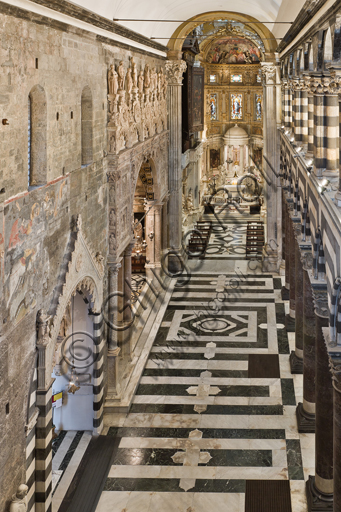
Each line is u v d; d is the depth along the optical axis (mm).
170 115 29781
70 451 16234
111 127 17516
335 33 10516
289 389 19359
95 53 16047
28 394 11375
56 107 12656
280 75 28969
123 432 17141
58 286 13070
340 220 9359
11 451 10578
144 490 14500
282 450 15992
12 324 10383
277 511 13570
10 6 9797
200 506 13828
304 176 15531
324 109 13078
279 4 21906
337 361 9820
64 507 13961
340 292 9789
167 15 24922
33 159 11898
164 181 29438
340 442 10383
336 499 10609
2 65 9648
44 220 12023
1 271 9688
